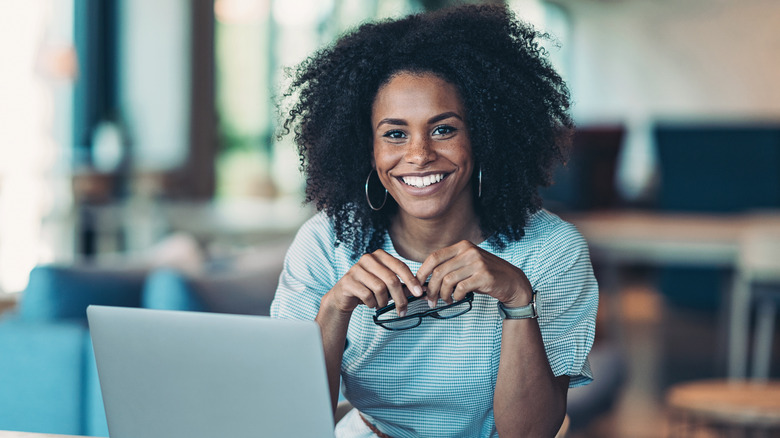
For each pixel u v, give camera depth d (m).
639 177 8.56
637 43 8.60
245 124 8.31
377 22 1.41
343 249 1.41
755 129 5.91
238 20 8.25
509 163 1.33
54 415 1.97
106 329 1.04
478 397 1.37
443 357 1.35
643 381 4.37
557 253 1.35
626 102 8.67
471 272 1.17
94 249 5.80
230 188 8.30
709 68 8.41
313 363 0.96
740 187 5.92
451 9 1.38
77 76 6.77
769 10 8.19
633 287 7.50
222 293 2.47
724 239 3.32
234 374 1.00
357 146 1.38
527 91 1.32
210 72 7.93
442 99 1.25
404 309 1.19
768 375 4.42
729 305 4.89
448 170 1.27
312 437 0.99
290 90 1.47
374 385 1.39
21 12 6.17
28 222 5.77
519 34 1.38
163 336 1.02
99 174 5.82
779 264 3.23
